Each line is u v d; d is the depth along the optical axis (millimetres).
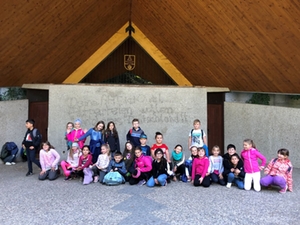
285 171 6332
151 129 9961
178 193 6238
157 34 11281
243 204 5547
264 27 7371
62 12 8195
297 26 6664
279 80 8922
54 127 9852
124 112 9961
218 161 6898
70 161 7422
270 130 9633
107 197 5953
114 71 12656
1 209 5254
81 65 11867
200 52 10117
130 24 12133
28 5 7098
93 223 4676
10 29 7512
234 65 9602
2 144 9461
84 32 9977
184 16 9031
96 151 7695
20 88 10883
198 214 5051
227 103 11250
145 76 12828
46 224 4641
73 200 5754
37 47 8938
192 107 10008
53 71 10828
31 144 7742
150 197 5957
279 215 5008
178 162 7336
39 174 7738
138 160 6969
